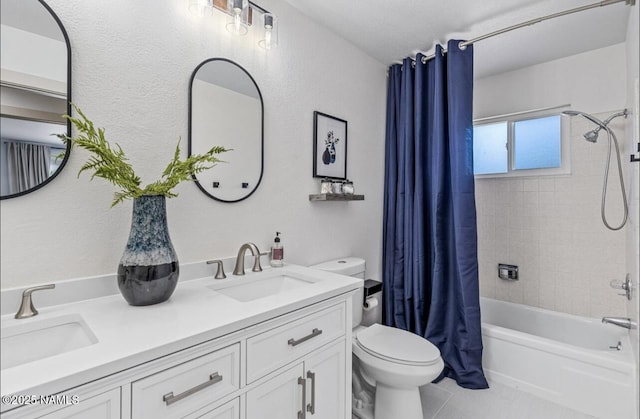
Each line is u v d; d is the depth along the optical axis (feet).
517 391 6.41
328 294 3.97
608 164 6.55
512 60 7.72
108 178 3.19
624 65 6.82
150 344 2.42
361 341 5.50
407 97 7.56
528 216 8.16
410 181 7.47
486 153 8.96
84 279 3.41
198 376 2.72
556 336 7.47
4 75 2.96
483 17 6.03
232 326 2.90
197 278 4.39
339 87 6.80
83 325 2.92
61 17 3.28
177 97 4.19
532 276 8.09
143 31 3.88
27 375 1.98
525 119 8.23
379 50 7.39
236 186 4.89
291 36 5.73
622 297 6.88
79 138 3.32
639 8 4.42
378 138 8.05
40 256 3.16
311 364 3.82
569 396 5.88
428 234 7.39
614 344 6.66
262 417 3.26
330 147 6.56
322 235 6.47
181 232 4.28
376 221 8.05
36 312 2.97
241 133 4.95
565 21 6.04
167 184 3.48
